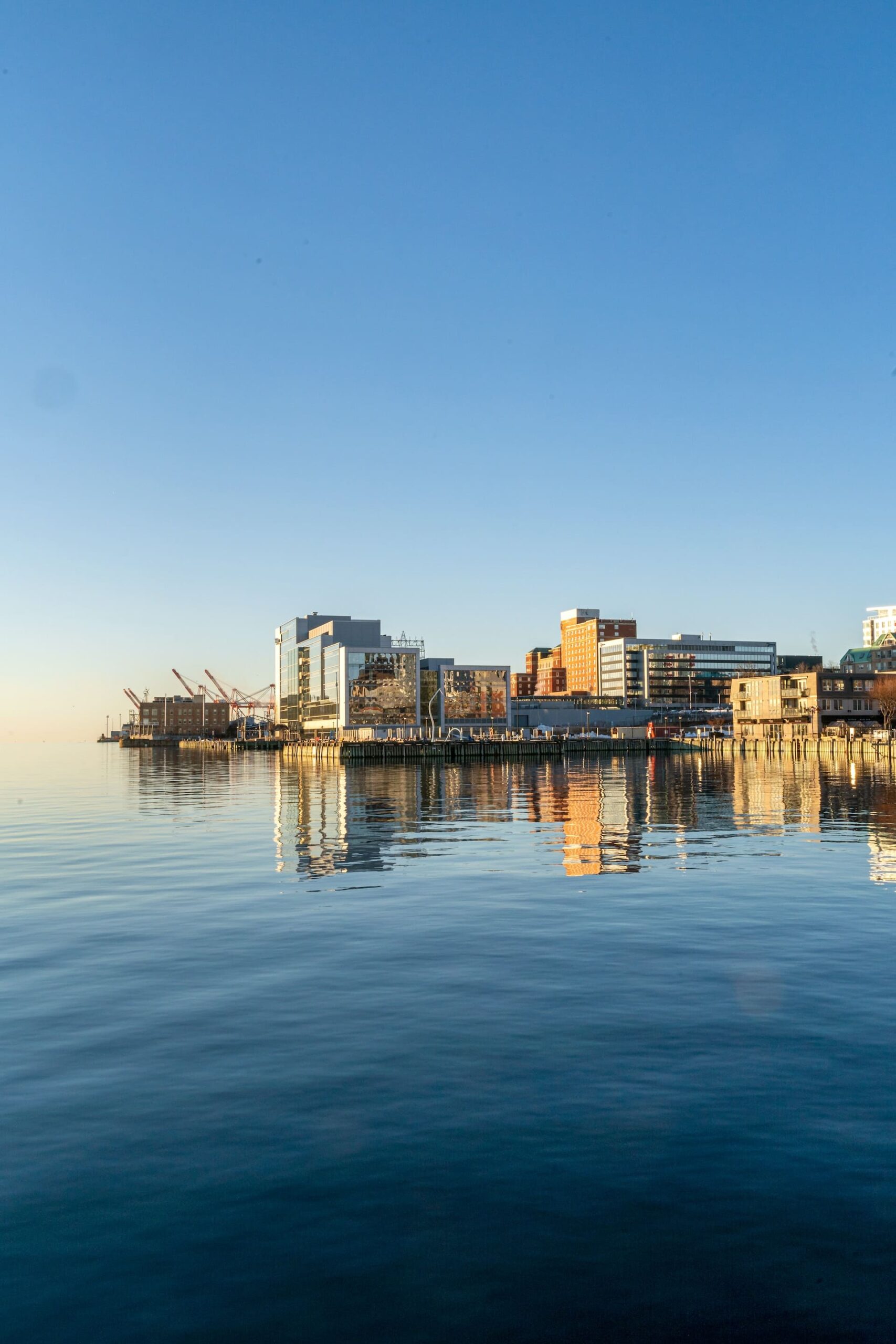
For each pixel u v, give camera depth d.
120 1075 14.84
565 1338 8.70
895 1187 11.12
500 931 25.03
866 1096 13.70
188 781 120.94
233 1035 16.69
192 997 19.02
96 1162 11.97
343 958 22.19
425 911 27.94
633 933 24.66
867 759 141.12
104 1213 10.77
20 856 42.47
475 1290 9.39
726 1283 9.43
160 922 26.67
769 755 165.50
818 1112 13.15
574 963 21.50
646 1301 9.19
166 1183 11.44
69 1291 9.45
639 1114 13.17
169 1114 13.37
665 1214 10.62
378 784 100.06
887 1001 18.36
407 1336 8.76
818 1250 9.94
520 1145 12.30
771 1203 10.81
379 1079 14.56
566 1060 15.27
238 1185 11.35
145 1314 9.09
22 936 24.89
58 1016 17.81
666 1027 16.91
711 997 18.73
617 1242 10.13
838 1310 9.02
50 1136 12.69
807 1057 15.27
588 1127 12.80
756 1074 14.59
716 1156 11.94
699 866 36.81
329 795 83.44
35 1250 10.09
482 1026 17.03
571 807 66.06
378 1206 10.88
